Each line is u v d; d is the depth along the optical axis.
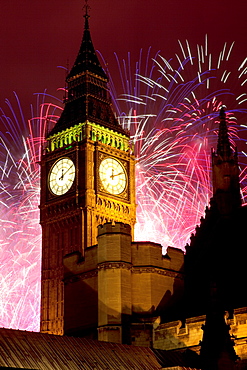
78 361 64.19
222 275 93.44
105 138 163.50
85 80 168.25
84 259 92.88
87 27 178.62
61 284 155.00
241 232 99.06
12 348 61.53
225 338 72.56
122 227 89.19
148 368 68.25
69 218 156.88
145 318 85.81
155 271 89.38
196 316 81.56
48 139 166.50
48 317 154.50
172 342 81.69
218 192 104.69
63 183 159.62
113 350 68.56
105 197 157.75
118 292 86.62
